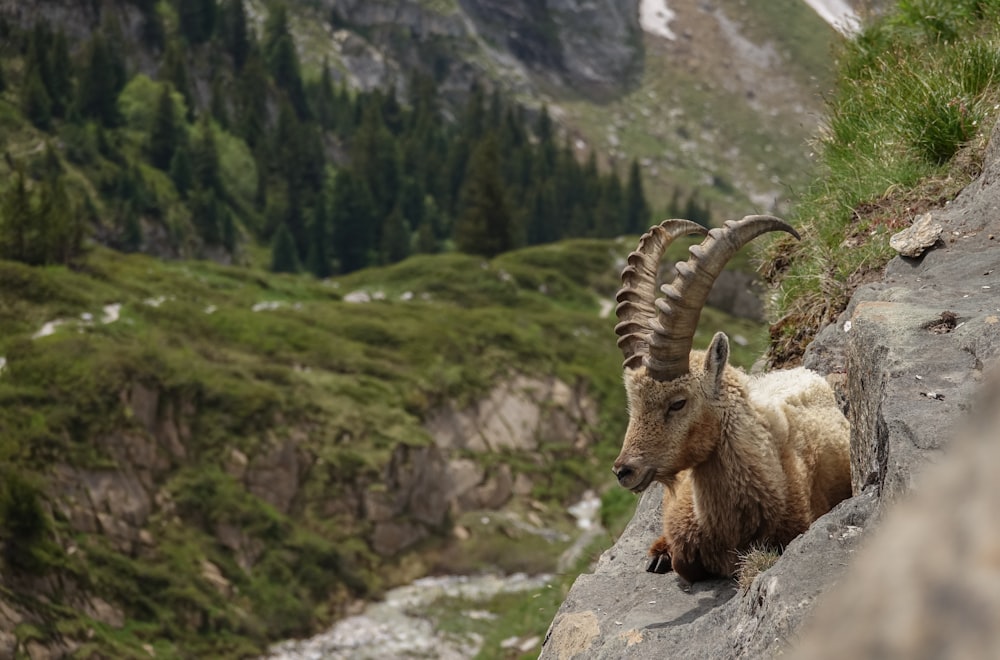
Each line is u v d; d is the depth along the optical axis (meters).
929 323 5.53
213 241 135.00
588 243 96.12
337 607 39.19
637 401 5.97
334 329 57.69
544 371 60.91
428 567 43.62
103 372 41.53
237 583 37.94
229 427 43.62
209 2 173.50
